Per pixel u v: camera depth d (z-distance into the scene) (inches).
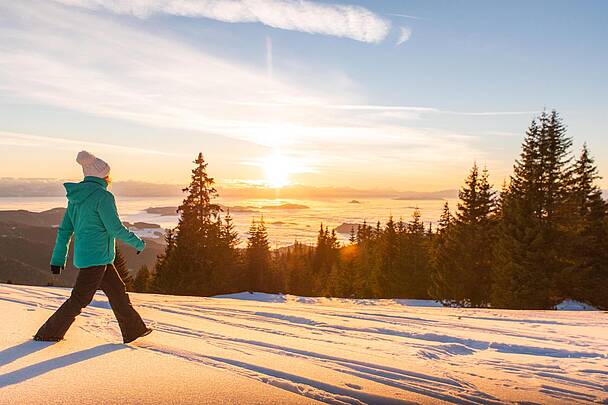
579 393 138.9
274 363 138.8
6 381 102.7
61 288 411.2
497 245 1233.4
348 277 2341.3
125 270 1520.7
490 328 313.4
